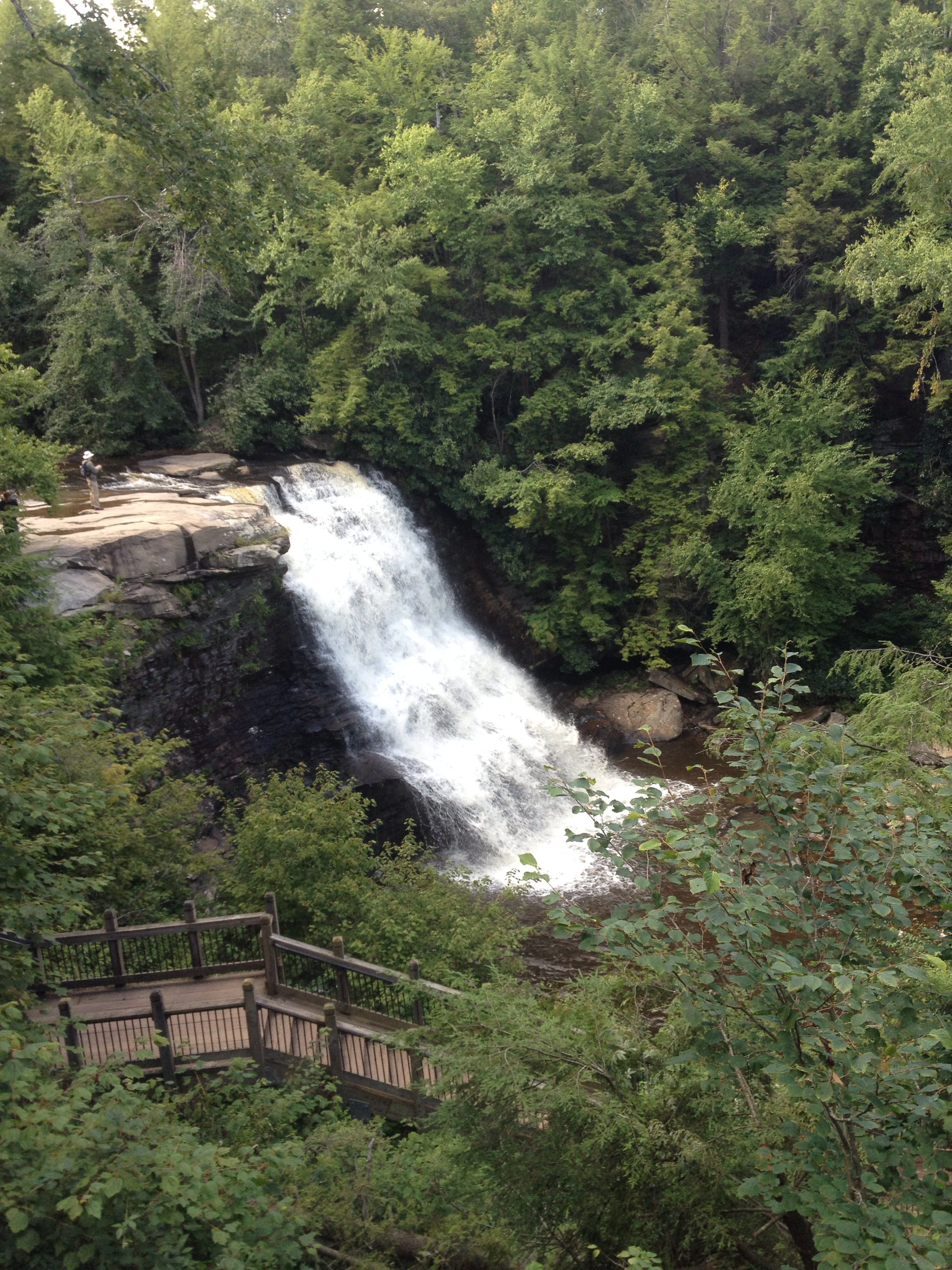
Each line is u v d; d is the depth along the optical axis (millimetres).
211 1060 11250
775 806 5648
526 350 34312
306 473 31234
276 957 12789
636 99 37188
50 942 9398
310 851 15906
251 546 24234
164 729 20500
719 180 40375
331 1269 7293
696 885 4871
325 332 34656
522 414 34750
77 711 14867
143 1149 5730
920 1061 5098
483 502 34469
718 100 41156
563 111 37188
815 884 5516
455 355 34562
